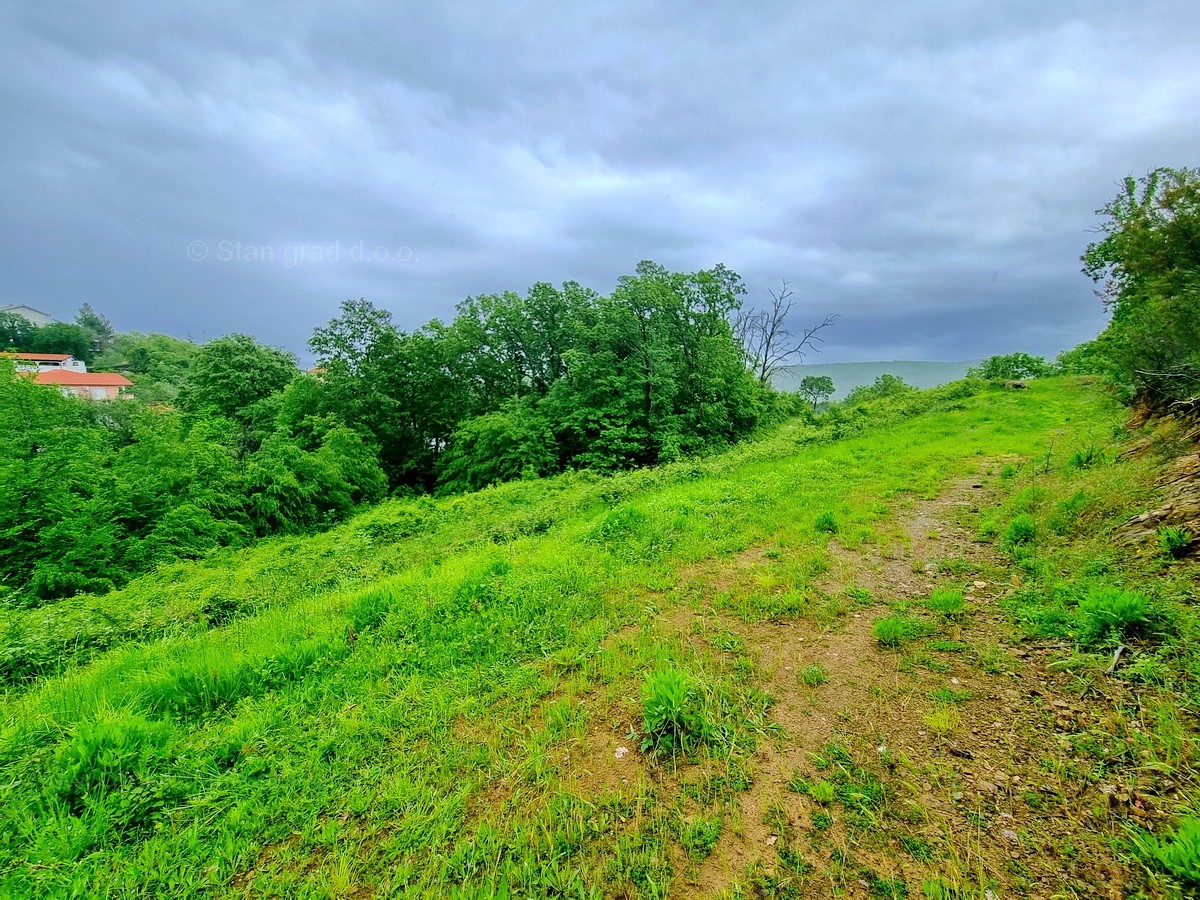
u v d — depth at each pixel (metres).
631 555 6.77
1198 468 5.18
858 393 39.38
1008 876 2.20
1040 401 20.25
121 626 6.78
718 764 3.08
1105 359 11.10
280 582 8.53
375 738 3.57
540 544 8.03
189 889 2.54
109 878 2.58
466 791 3.03
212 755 3.43
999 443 12.85
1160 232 8.00
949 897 2.14
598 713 3.68
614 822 2.74
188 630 6.55
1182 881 2.00
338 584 7.95
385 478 23.64
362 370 27.06
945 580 5.27
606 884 2.40
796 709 3.52
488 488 18.58
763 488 10.14
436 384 29.45
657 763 3.14
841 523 7.46
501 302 29.00
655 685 3.44
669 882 2.39
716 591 5.58
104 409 23.73
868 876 2.31
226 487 15.83
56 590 10.45
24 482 11.48
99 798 3.05
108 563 11.55
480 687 4.11
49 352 82.81
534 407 26.27
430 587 6.14
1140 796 2.40
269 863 2.68
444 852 2.66
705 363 23.95
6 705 4.38
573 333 25.77
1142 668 3.08
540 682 4.09
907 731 3.16
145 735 3.48
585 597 5.57
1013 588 4.71
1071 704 3.07
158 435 15.19
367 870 2.60
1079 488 6.46
